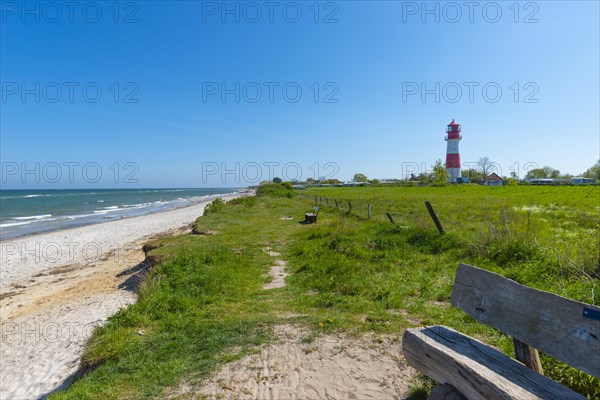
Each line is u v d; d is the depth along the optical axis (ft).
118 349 17.31
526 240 26.63
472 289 10.52
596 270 19.81
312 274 28.02
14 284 41.63
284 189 177.27
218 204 97.81
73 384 15.78
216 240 45.57
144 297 24.67
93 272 44.78
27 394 17.92
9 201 240.53
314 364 14.06
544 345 8.10
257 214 84.94
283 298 23.45
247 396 12.40
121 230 85.10
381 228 40.29
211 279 27.07
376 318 17.97
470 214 59.36
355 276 25.72
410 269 26.61
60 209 171.83
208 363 14.93
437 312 18.20
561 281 18.70
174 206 191.93
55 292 37.19
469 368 7.91
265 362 14.56
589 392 9.81
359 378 12.83
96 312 29.27
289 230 56.54
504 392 6.89
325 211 85.05
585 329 7.37
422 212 66.49
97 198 304.71
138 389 13.64
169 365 15.15
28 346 24.00
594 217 45.78
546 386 7.25
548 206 71.77
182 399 12.57
